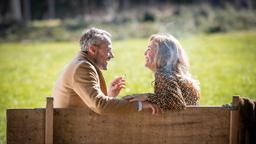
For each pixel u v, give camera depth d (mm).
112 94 7602
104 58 6934
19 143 6172
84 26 46125
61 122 6234
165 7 58219
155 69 6664
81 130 6273
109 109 6250
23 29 47500
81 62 6637
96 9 62188
